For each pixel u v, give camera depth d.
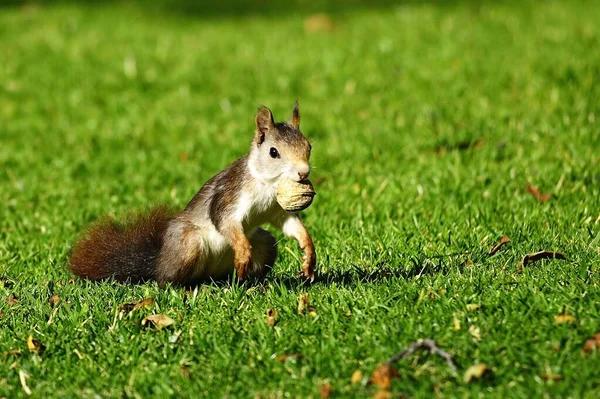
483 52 19.03
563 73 16.66
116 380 7.09
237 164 8.80
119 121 16.91
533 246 9.39
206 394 6.80
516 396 6.42
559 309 7.41
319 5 26.39
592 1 23.50
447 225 10.48
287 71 19.12
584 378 6.52
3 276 9.66
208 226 8.87
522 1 24.28
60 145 15.76
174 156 14.76
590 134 13.35
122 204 12.49
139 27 23.78
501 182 11.99
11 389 7.09
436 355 6.95
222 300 8.20
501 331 7.21
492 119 14.95
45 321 8.07
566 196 11.33
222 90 18.38
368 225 10.80
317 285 8.60
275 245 9.21
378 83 17.78
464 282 8.20
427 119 15.25
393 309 7.68
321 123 15.77
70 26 23.72
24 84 19.16
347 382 6.82
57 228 11.40
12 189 13.44
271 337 7.46
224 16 25.41
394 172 12.91
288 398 6.69
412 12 23.83
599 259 8.62
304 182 8.40
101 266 9.36
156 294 8.45
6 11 25.72
